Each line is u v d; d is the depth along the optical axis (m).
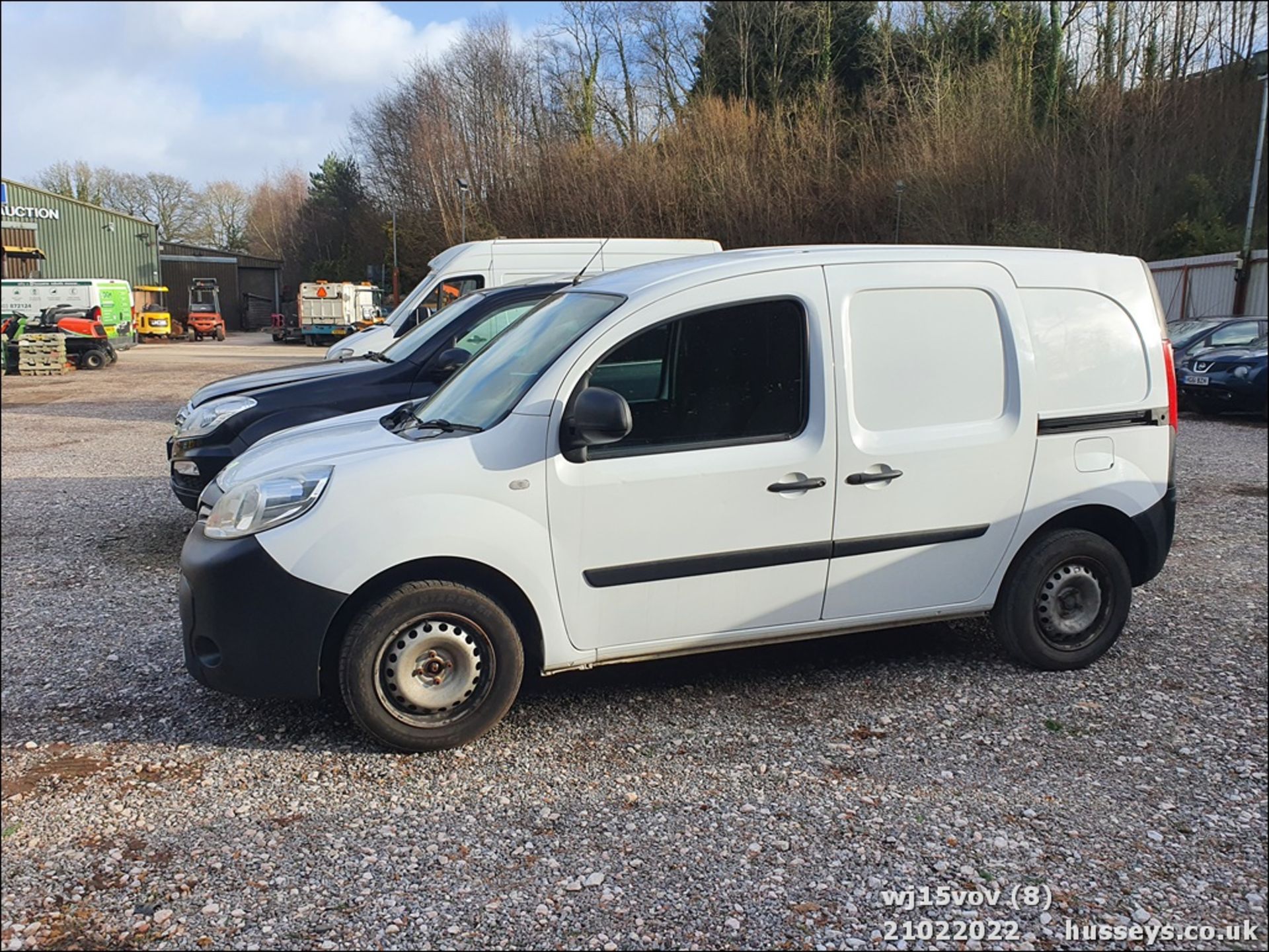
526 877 2.97
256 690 3.64
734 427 3.94
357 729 3.95
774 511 3.97
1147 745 3.86
